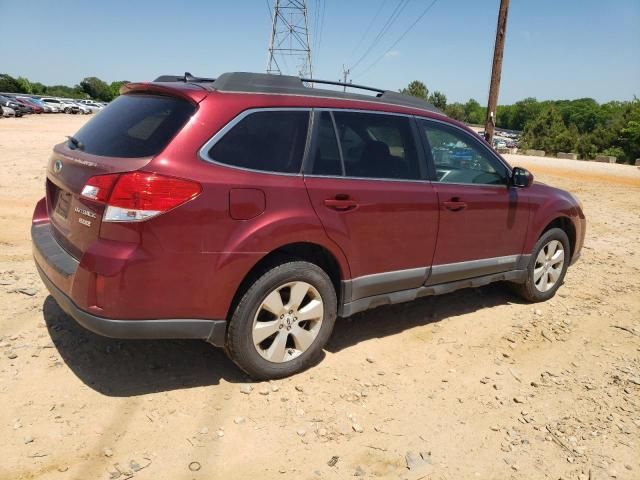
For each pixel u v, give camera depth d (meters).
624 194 15.82
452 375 3.95
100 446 2.86
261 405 3.35
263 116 3.47
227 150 3.27
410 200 4.06
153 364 3.70
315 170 3.64
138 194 2.95
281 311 3.53
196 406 3.27
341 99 3.90
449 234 4.40
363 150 3.95
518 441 3.24
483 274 4.85
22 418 3.02
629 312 5.46
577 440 3.29
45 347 3.78
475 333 4.70
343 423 3.26
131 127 3.35
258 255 3.31
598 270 6.98
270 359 3.54
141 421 3.09
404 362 4.08
